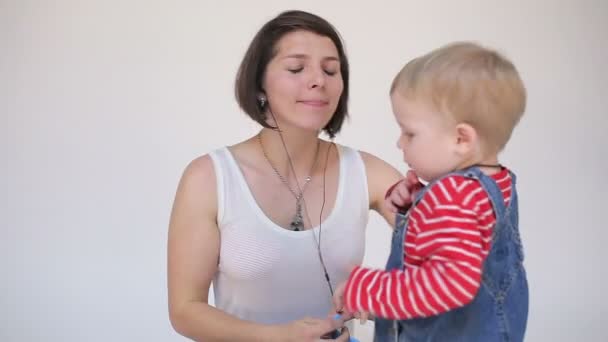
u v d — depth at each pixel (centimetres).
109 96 228
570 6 235
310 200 129
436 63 88
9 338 233
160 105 230
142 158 232
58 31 224
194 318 116
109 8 225
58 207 230
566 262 244
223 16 230
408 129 91
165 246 235
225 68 231
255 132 236
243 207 122
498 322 90
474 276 79
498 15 235
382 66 236
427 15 235
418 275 81
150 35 228
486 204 86
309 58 118
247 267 122
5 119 226
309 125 119
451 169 90
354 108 237
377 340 105
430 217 84
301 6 233
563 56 237
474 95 85
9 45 223
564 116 238
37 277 232
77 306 234
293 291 126
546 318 245
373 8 234
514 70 89
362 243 132
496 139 89
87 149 229
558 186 241
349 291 86
